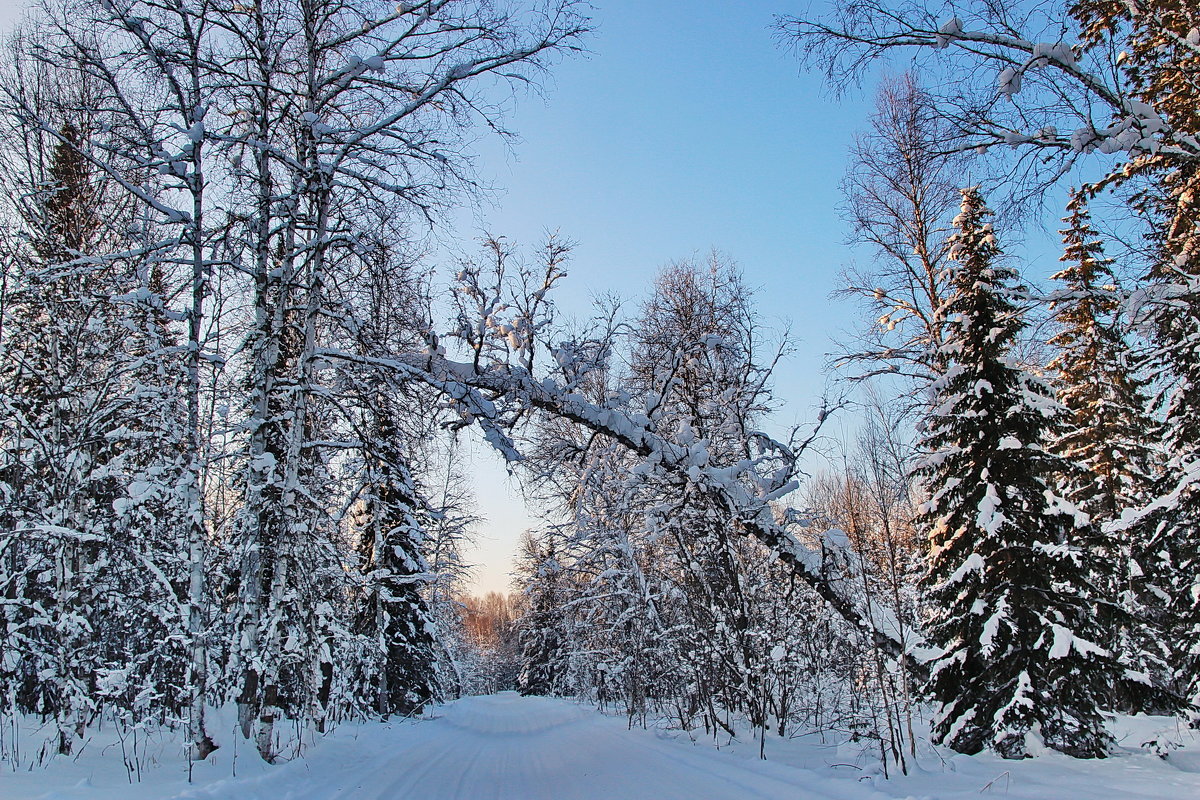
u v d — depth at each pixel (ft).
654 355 47.91
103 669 30.30
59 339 34.96
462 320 35.81
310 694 38.14
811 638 41.78
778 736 40.68
